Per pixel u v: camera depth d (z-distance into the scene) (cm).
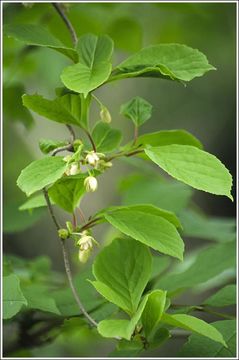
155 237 96
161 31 172
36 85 161
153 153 96
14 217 126
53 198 100
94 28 138
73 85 96
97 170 98
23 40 101
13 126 152
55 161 95
